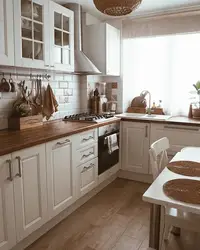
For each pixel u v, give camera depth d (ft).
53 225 7.49
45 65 7.76
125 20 11.64
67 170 7.59
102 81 12.57
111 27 10.94
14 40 6.59
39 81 8.91
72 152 7.75
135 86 12.28
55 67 8.23
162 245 5.26
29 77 8.55
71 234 7.09
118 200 9.21
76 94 11.09
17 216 5.82
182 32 10.63
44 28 7.61
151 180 10.87
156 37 11.43
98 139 9.31
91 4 9.81
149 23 11.21
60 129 7.80
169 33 10.89
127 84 12.37
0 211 5.36
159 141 6.32
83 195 8.62
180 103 11.42
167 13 10.73
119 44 11.88
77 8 9.67
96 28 10.63
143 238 6.91
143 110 12.09
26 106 8.05
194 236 6.06
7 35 6.38
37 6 7.40
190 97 11.18
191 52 10.89
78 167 8.16
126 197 9.47
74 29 9.79
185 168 5.26
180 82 11.28
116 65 11.71
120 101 12.35
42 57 7.69
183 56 11.06
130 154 11.01
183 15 10.48
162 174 4.95
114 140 10.20
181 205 3.71
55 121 9.54
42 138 6.41
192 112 10.69
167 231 5.66
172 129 9.95
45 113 9.04
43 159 6.52
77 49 9.94
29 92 8.59
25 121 7.92
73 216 8.08
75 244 6.65
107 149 9.95
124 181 11.10
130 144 10.93
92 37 10.79
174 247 5.65
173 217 5.23
